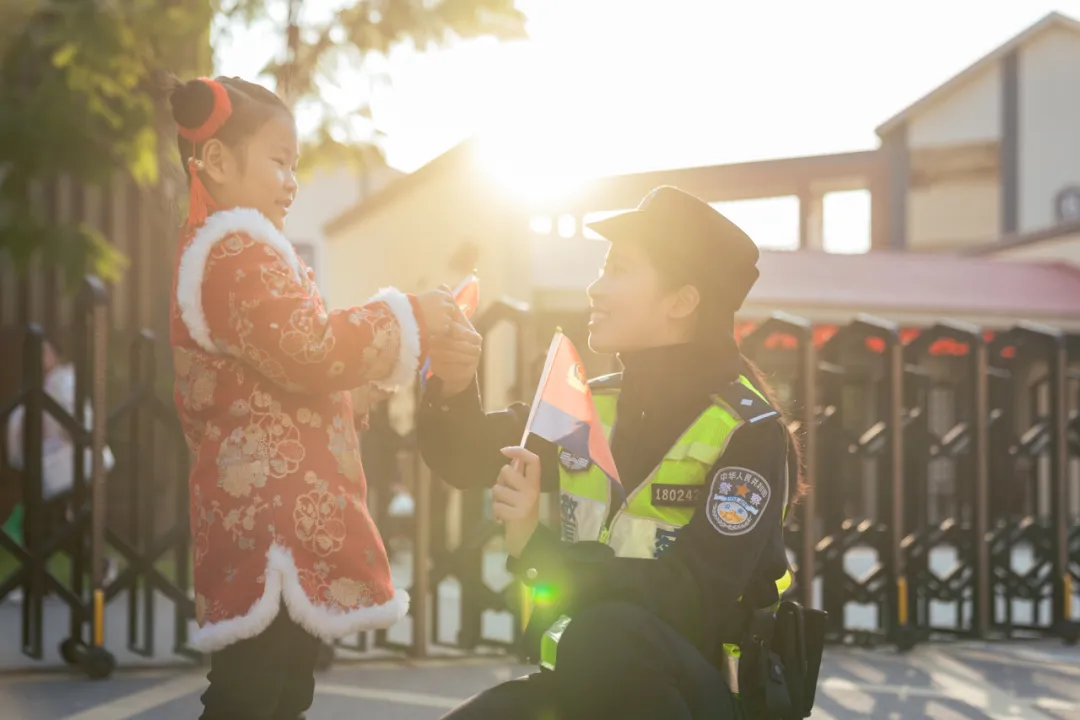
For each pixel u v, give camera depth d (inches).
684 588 81.8
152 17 315.0
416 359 99.5
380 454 245.4
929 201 1328.7
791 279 576.7
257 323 98.9
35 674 217.6
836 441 268.1
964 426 283.6
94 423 215.3
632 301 88.4
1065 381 280.7
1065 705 205.5
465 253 547.8
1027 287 647.1
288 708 108.1
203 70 335.3
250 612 99.4
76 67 334.6
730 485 84.4
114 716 183.8
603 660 78.3
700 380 87.9
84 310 218.1
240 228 101.9
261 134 106.0
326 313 104.1
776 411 86.9
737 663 85.7
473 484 101.3
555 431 84.9
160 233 490.0
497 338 510.0
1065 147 1218.0
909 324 565.9
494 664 236.7
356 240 680.4
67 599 220.4
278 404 103.0
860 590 267.6
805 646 89.4
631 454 87.9
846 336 271.6
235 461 102.1
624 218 88.8
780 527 88.3
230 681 102.8
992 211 1296.8
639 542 86.2
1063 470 280.5
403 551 444.8
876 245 844.6
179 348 105.0
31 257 386.0
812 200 756.6
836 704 204.1
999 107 1243.8
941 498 454.0
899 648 260.7
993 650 264.5
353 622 102.9
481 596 247.3
